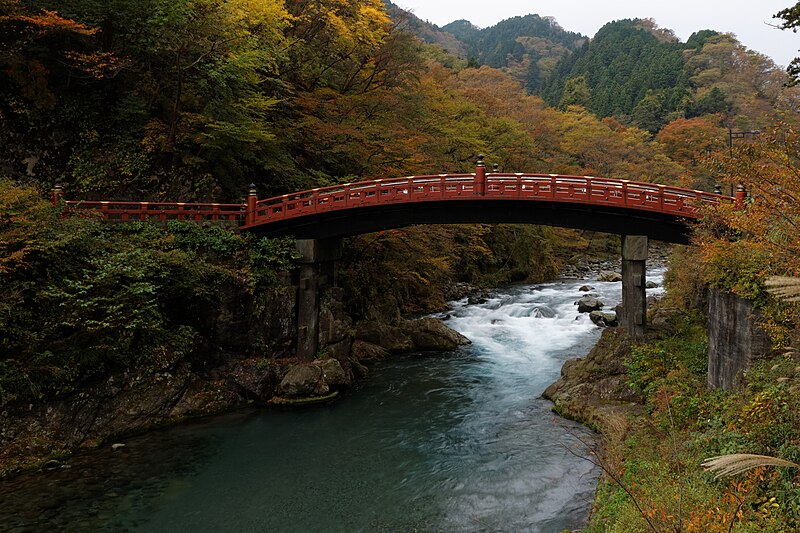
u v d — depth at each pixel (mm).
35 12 21688
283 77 29578
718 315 14648
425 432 17391
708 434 11633
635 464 12109
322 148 29391
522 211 21578
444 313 35531
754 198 12156
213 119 23875
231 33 24297
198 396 18859
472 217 21922
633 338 19984
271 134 24812
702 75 94125
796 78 17359
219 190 24875
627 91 107250
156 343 18250
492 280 48219
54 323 15891
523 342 28641
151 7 22984
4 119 21906
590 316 32406
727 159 11031
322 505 12922
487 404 19859
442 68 51219
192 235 21062
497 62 155125
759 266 12461
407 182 21328
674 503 9203
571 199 20000
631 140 70312
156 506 12805
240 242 21688
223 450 16016
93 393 16422
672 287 25344
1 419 14562
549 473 14352
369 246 30812
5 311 14891
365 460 15398
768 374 11453
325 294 23656
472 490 13570
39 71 22078
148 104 24875
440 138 35938
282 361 21500
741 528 7922
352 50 32062
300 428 17766
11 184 17094
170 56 24688
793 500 8422
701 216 16875
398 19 35812
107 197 22938
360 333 27234
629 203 19516
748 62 94812
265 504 12961
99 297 16516
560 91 122875
